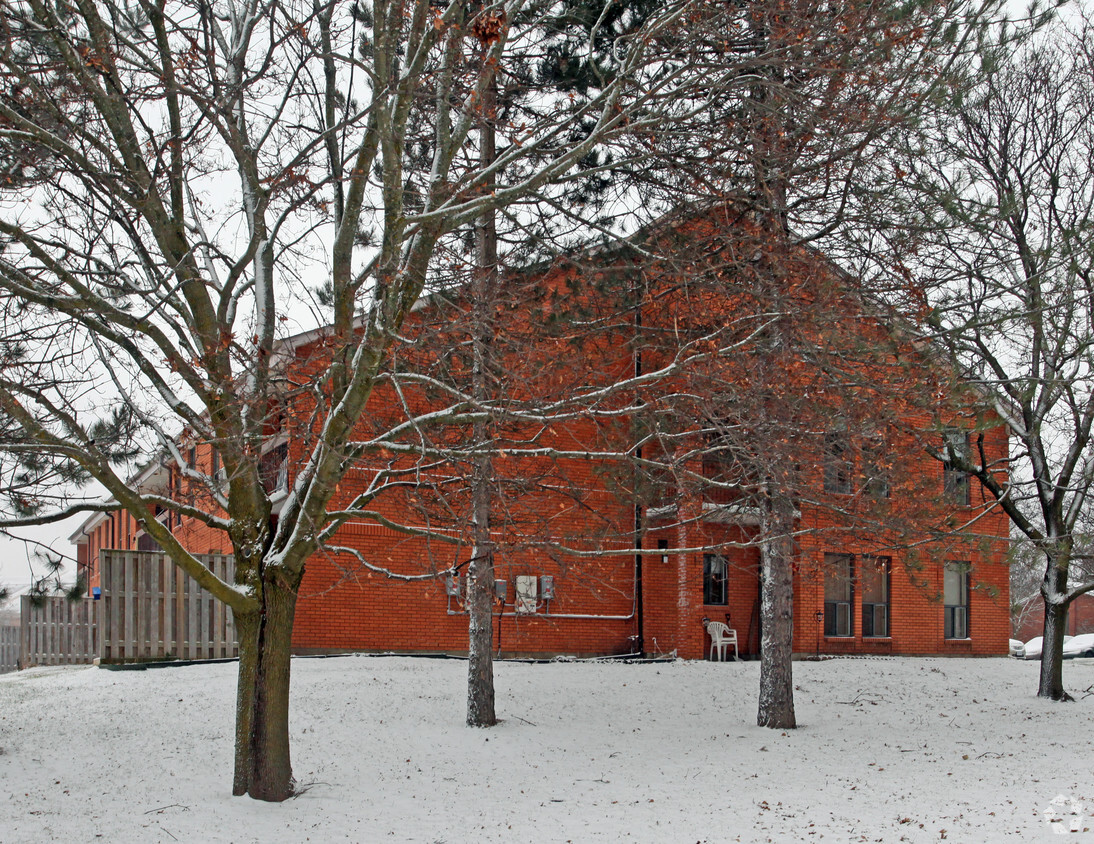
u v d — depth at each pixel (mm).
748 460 12406
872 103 11938
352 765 11844
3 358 9969
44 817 9383
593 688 17281
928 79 13070
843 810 9844
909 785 10953
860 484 13648
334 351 10023
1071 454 17312
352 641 19984
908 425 13688
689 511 15406
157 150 10164
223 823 9359
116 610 18094
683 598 23016
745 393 11406
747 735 14367
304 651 19547
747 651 23844
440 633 20859
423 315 12008
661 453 17500
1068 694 17953
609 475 12398
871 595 25719
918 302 13508
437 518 11469
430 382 10188
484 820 9695
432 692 15969
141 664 17812
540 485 11922
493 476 11359
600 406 13047
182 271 10227
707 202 13148
